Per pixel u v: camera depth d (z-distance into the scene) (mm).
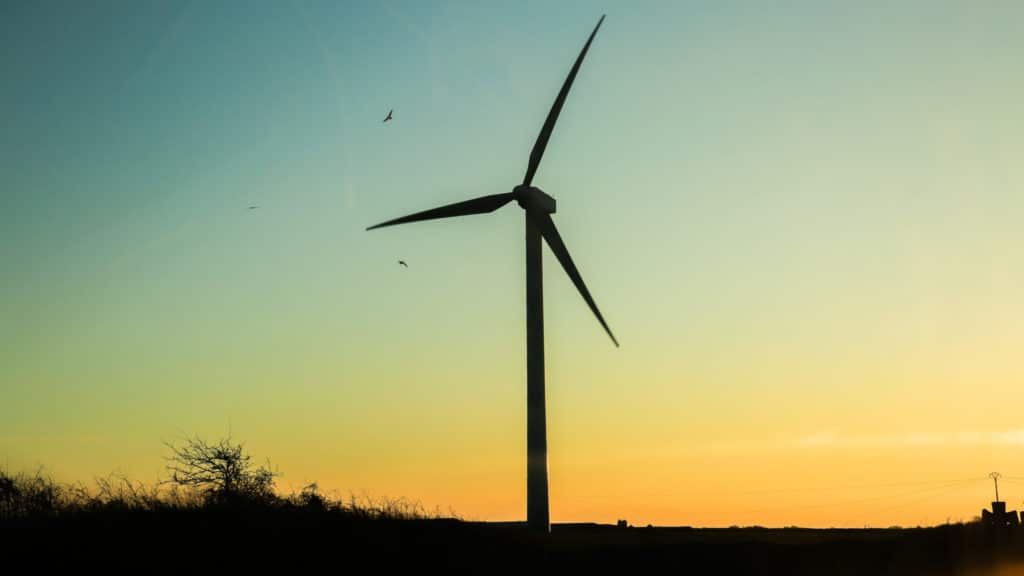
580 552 30766
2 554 23188
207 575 22938
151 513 27078
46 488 28781
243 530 25922
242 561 23953
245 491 31453
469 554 27531
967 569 31797
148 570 22828
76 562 22906
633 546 32625
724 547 32812
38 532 24859
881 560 32656
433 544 27500
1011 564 33375
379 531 27609
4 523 25578
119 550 23828
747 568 29375
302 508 28828
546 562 28703
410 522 29047
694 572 28438
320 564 24500
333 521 27812
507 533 32062
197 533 25281
